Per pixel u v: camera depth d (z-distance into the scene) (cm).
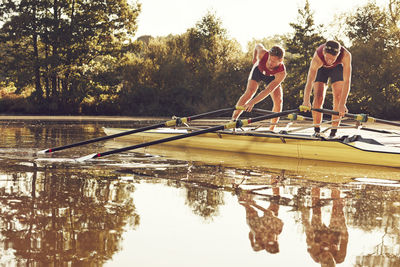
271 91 720
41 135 998
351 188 430
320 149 633
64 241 261
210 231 287
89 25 2925
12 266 222
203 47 3419
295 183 454
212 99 3081
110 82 3023
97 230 284
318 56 652
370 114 2794
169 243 263
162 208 342
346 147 606
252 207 349
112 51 3050
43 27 2905
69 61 2972
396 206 358
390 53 2786
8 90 3300
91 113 3055
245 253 249
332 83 672
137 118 2433
